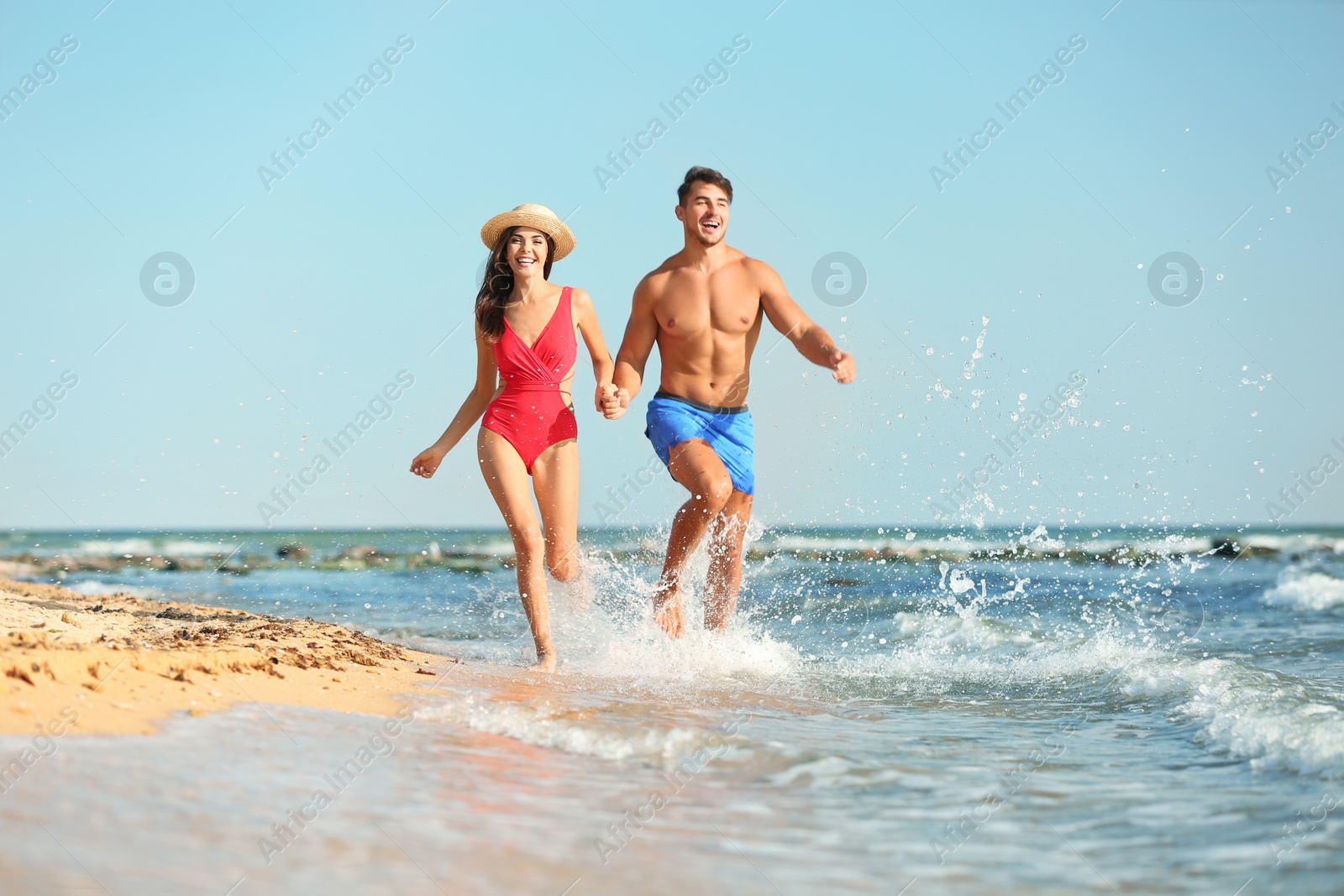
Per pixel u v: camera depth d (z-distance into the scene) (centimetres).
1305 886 192
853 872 197
